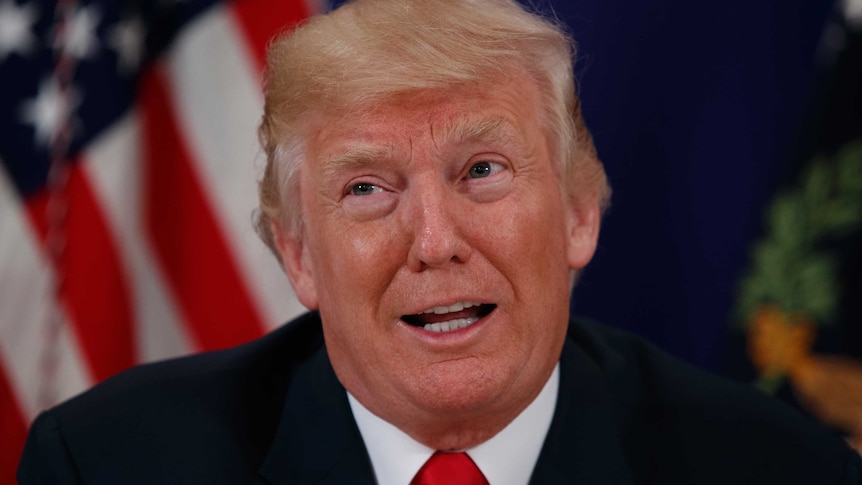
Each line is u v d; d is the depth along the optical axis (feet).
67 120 12.26
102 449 8.21
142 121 12.43
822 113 12.62
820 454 8.07
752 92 12.62
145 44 12.49
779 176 12.67
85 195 12.26
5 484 12.26
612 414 8.14
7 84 12.30
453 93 6.89
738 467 7.90
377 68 6.81
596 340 9.21
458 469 7.61
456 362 6.95
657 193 12.73
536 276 7.04
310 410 8.23
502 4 7.48
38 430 8.56
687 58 12.62
